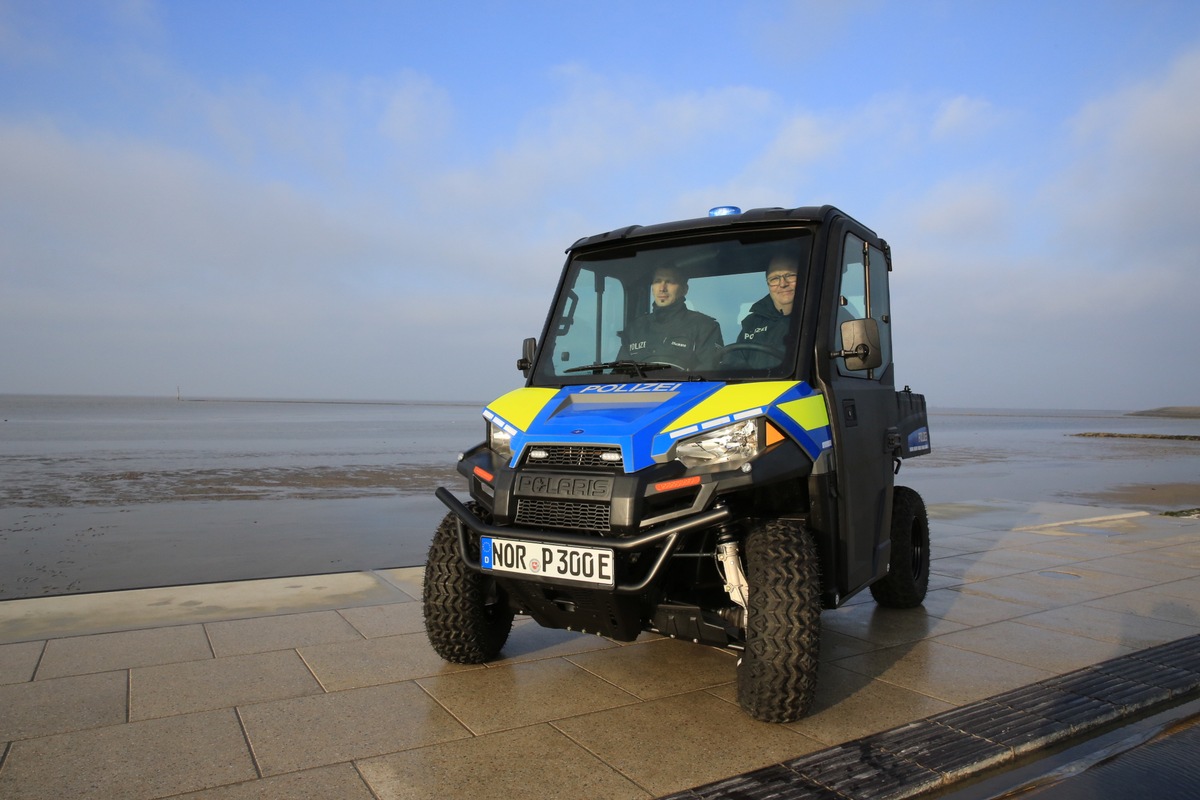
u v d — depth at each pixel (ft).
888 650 16.51
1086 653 16.33
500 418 14.19
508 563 12.72
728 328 14.49
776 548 12.18
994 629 18.12
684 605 12.48
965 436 208.33
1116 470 88.99
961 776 10.86
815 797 10.05
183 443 118.62
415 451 105.50
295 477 66.95
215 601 19.34
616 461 12.18
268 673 14.35
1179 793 10.65
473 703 13.15
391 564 31.04
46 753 10.93
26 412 343.67
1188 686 14.42
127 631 16.74
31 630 16.66
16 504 48.06
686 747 11.52
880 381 17.43
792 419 12.71
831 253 14.60
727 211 16.21
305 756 11.02
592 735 11.91
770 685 11.84
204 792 9.92
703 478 11.72
